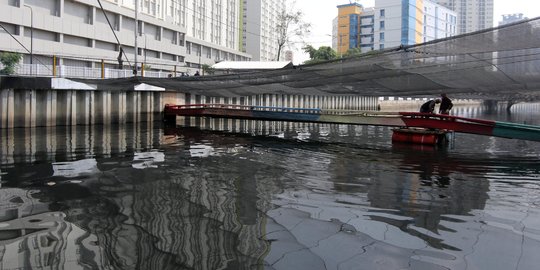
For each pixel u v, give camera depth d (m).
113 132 19.92
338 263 5.29
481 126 15.55
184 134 19.91
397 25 88.06
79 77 22.97
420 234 6.33
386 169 11.41
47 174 10.22
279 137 19.53
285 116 20.25
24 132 18.78
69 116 21.67
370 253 5.60
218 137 18.92
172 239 6.00
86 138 17.36
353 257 5.47
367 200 8.17
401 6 87.06
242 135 20.08
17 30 39.22
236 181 9.70
